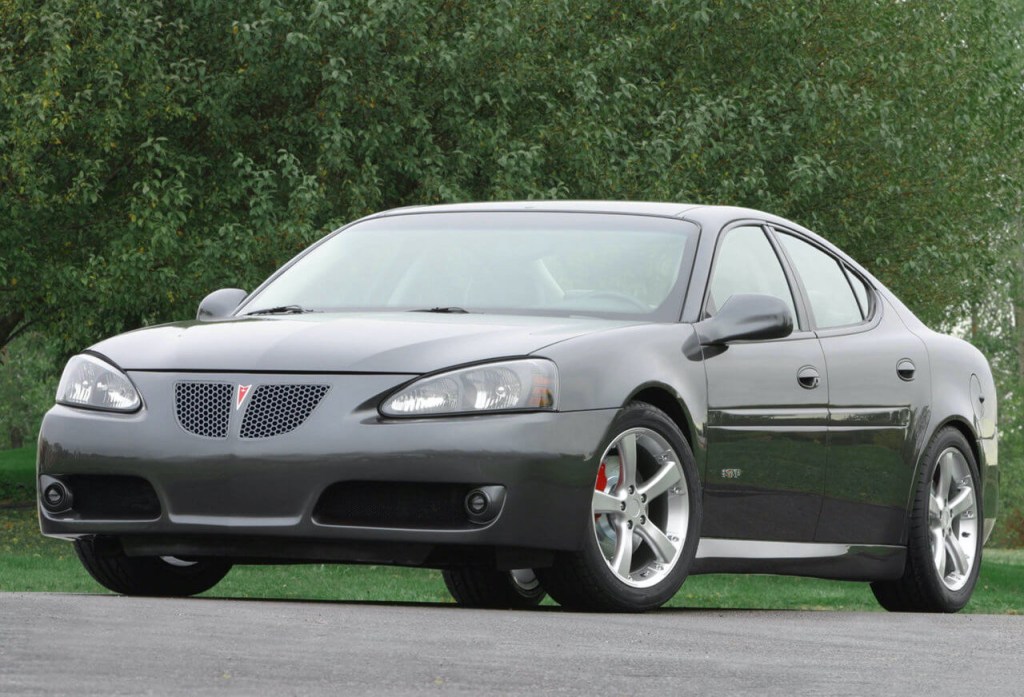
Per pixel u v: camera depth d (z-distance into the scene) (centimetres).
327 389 1241
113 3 3850
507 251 1498
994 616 1488
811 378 1506
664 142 3959
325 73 3750
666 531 1345
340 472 1221
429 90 4038
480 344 1262
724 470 1398
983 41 4734
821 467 1518
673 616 1264
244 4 4028
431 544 1234
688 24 4400
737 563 1421
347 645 900
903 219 4625
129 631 916
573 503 1244
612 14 4428
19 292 4359
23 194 4103
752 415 1427
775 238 1602
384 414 1226
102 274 4050
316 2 3756
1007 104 4750
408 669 816
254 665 799
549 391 1242
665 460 1336
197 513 1255
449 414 1223
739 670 883
